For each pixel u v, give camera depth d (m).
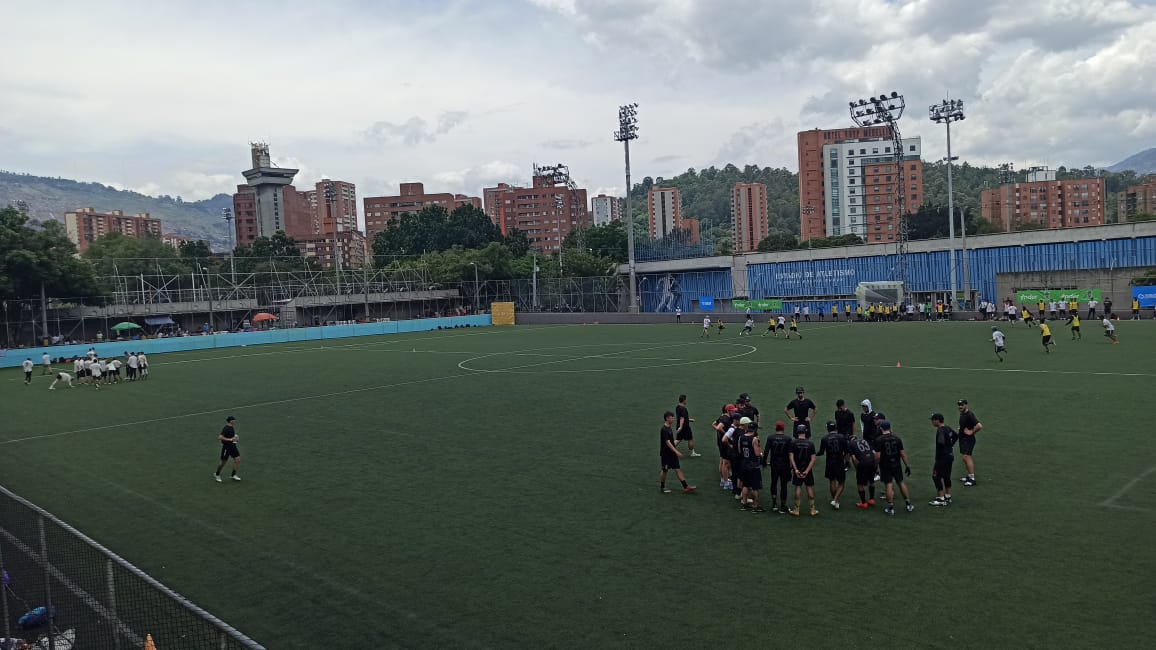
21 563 11.95
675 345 59.34
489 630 11.38
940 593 11.88
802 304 88.31
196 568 14.55
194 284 98.06
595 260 119.50
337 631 11.59
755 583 12.65
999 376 33.97
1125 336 49.38
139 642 9.73
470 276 112.88
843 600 11.81
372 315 108.62
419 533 16.03
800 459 16.11
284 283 105.19
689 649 10.47
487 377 42.56
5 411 38.19
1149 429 22.09
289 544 15.71
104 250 119.25
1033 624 10.71
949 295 83.81
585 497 18.17
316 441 26.31
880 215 167.88
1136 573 12.28
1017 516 15.31
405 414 31.06
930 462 19.95
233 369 53.72
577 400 32.72
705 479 19.47
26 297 77.50
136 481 21.84
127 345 72.50
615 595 12.43
